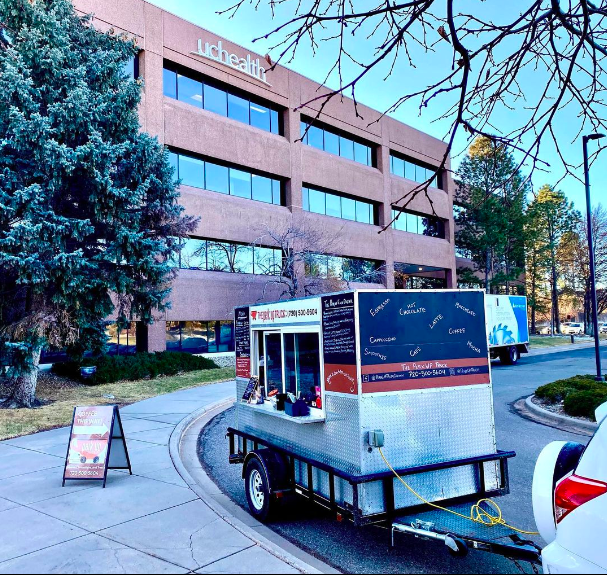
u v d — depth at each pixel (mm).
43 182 13617
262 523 5840
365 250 33594
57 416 12586
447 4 3217
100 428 7129
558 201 44406
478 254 43469
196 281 24266
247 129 26969
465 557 4852
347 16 3461
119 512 5762
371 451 4734
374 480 4656
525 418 12133
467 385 5246
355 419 4770
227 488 7301
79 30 15781
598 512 3064
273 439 6336
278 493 5555
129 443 9570
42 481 7172
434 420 5047
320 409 5410
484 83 4020
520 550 3857
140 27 22703
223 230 25281
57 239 13453
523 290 55219
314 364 5598
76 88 13453
